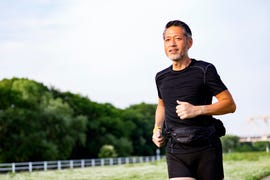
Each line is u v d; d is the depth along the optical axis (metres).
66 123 73.50
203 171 4.91
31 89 75.12
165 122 5.10
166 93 5.02
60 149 72.44
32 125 69.19
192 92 4.87
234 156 40.22
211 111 4.72
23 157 66.62
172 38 4.91
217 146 4.93
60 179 22.67
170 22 4.98
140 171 29.06
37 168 46.59
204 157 4.86
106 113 105.81
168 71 5.04
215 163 4.88
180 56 4.89
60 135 72.88
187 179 4.89
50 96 78.44
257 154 42.47
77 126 76.38
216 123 5.05
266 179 16.78
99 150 90.81
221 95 4.81
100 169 35.72
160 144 5.29
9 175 28.06
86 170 34.47
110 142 92.75
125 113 113.12
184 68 4.94
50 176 26.06
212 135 4.90
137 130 110.19
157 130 5.32
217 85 4.81
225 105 4.77
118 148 93.50
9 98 72.06
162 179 19.88
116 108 124.06
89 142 91.06
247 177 16.88
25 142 67.38
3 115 67.38
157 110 5.42
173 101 4.97
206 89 4.89
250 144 120.38
